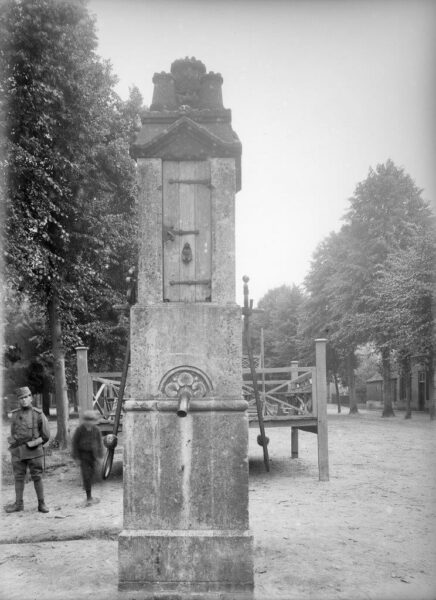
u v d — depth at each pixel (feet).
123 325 67.97
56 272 48.70
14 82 39.45
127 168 59.16
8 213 39.34
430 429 70.33
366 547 18.20
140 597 13.55
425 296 76.43
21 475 25.54
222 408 14.55
